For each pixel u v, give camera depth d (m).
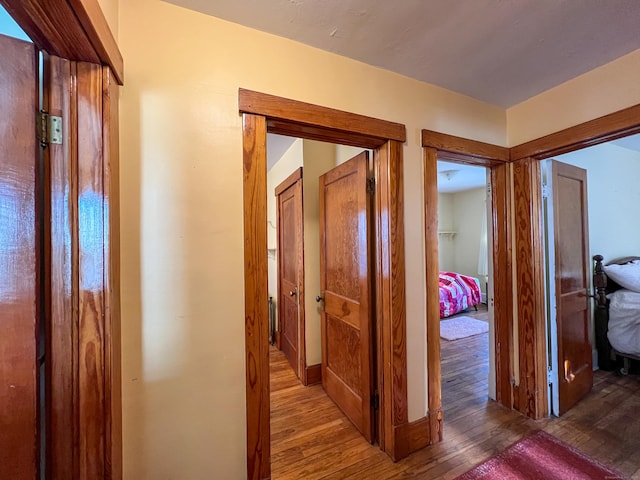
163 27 1.17
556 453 1.65
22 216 0.83
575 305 2.22
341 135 1.57
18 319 0.83
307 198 2.62
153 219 1.14
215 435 1.21
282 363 3.04
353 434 1.88
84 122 0.94
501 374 2.18
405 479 1.50
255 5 1.19
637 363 2.73
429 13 1.23
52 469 0.91
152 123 1.15
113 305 1.00
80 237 0.94
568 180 2.23
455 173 4.65
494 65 1.62
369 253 1.79
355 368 1.96
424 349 1.76
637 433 1.82
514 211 2.10
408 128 1.72
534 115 1.97
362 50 1.48
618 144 2.92
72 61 0.93
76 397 0.93
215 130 1.24
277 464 1.62
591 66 1.64
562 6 1.20
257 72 1.32
